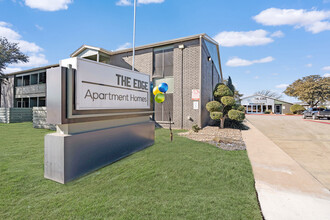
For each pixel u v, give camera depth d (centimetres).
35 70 1897
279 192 273
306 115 2025
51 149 298
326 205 238
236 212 215
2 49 1814
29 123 1179
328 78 3158
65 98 297
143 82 539
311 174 354
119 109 430
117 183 290
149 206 223
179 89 1038
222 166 380
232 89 1683
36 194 248
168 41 1052
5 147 512
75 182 290
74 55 1372
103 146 369
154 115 1103
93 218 197
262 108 3519
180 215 206
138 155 455
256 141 686
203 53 1041
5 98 2178
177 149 520
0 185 273
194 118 993
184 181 304
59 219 194
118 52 1256
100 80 371
